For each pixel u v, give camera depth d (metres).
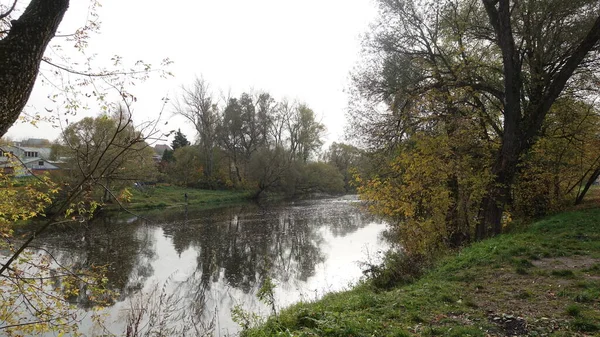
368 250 18.61
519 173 15.53
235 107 56.03
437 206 13.17
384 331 5.10
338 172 64.31
